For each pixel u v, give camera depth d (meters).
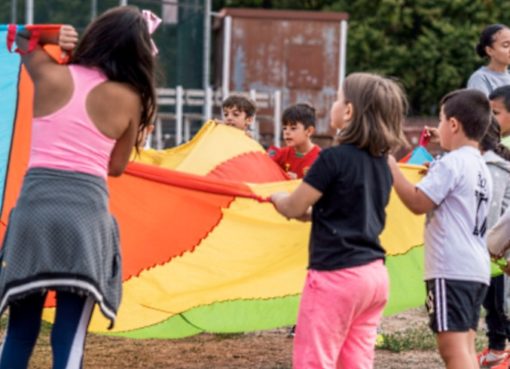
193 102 19.33
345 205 5.34
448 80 27.58
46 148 4.96
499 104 7.86
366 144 5.40
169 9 19.02
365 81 5.45
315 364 5.28
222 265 7.03
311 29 22.70
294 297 7.23
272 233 7.02
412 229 7.34
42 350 7.98
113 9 5.18
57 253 4.84
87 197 4.91
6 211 6.74
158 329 7.32
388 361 8.03
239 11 22.61
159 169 6.45
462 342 5.93
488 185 6.10
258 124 21.22
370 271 5.32
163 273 7.02
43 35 5.16
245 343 8.66
